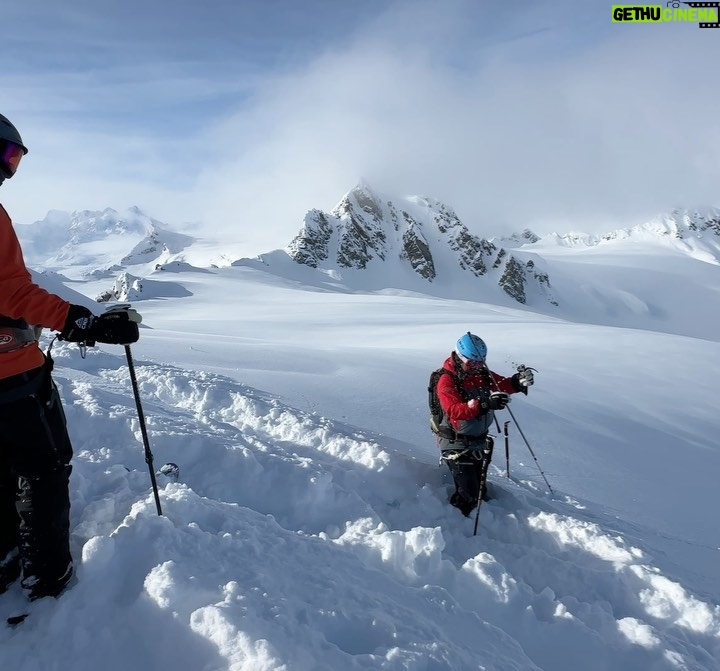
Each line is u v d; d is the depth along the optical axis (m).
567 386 15.18
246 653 2.09
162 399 7.07
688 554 4.73
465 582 3.40
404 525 4.66
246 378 9.22
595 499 6.07
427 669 2.34
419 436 7.25
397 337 34.41
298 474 4.53
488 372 5.46
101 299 99.00
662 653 3.00
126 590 2.52
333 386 9.47
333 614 2.51
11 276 2.28
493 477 5.79
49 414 2.54
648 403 14.38
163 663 2.19
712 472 8.55
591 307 189.00
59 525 2.57
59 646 2.29
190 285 95.62
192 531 2.87
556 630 3.14
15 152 2.33
